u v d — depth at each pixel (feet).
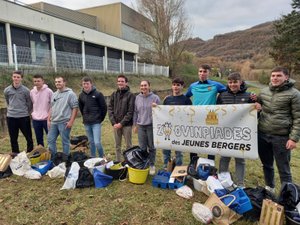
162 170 15.66
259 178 15.76
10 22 45.47
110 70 67.10
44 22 53.52
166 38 101.40
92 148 17.21
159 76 91.40
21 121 17.88
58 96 16.53
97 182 13.78
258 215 10.73
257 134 12.34
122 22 103.55
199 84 14.82
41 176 15.05
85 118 16.63
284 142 11.68
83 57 56.08
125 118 15.76
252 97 12.73
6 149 20.34
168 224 10.68
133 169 13.98
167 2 100.07
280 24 94.73
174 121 14.21
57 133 17.08
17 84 17.42
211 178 12.34
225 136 12.98
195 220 10.89
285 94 11.35
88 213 11.41
